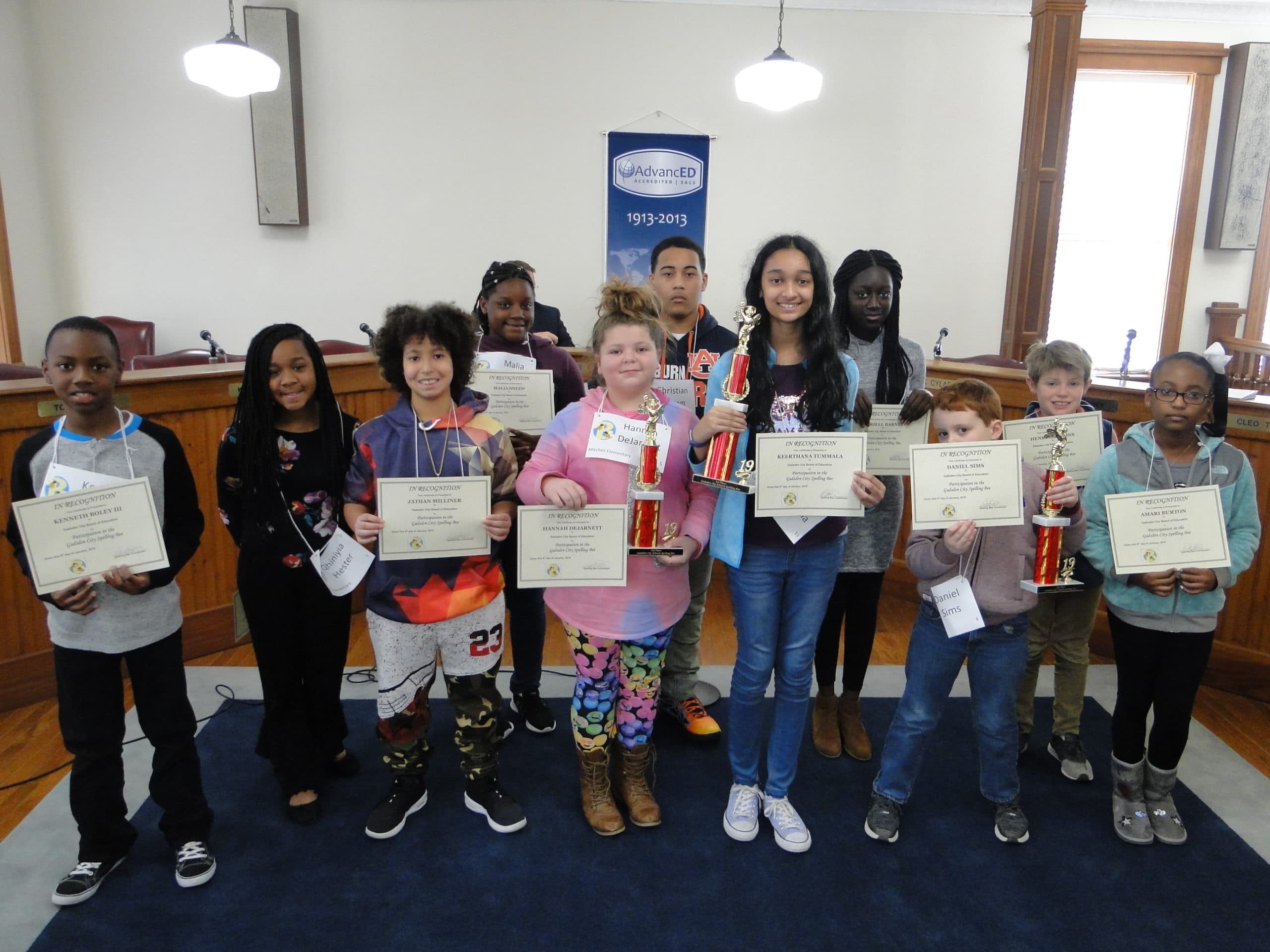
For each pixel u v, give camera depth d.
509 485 1.79
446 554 1.66
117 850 1.67
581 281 5.12
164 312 4.99
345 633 1.89
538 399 2.14
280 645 1.80
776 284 1.63
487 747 1.84
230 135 4.80
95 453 1.57
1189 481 1.76
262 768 2.09
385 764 2.11
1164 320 5.66
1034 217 4.92
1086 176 5.52
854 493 1.62
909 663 1.85
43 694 2.41
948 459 1.65
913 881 1.70
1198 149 5.36
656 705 1.98
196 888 1.65
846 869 1.73
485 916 1.58
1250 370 5.30
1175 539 1.67
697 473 1.70
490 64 4.82
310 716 1.92
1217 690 2.59
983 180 5.09
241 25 4.70
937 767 2.13
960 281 5.22
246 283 4.98
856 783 2.05
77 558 1.48
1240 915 1.61
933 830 1.87
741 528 1.66
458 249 5.02
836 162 5.04
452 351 1.71
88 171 4.79
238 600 2.40
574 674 2.63
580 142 4.94
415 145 4.88
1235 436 2.50
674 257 2.16
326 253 4.97
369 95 4.79
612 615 1.71
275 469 1.71
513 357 2.17
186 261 4.94
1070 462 2.01
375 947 1.50
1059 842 1.83
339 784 2.02
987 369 3.06
